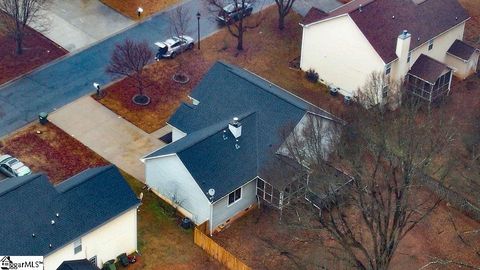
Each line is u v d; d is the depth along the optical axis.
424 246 62.22
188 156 61.50
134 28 85.62
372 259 59.19
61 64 80.19
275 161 62.75
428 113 66.12
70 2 89.00
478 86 80.69
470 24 89.50
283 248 61.44
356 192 58.88
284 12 85.44
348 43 76.06
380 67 74.56
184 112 69.31
